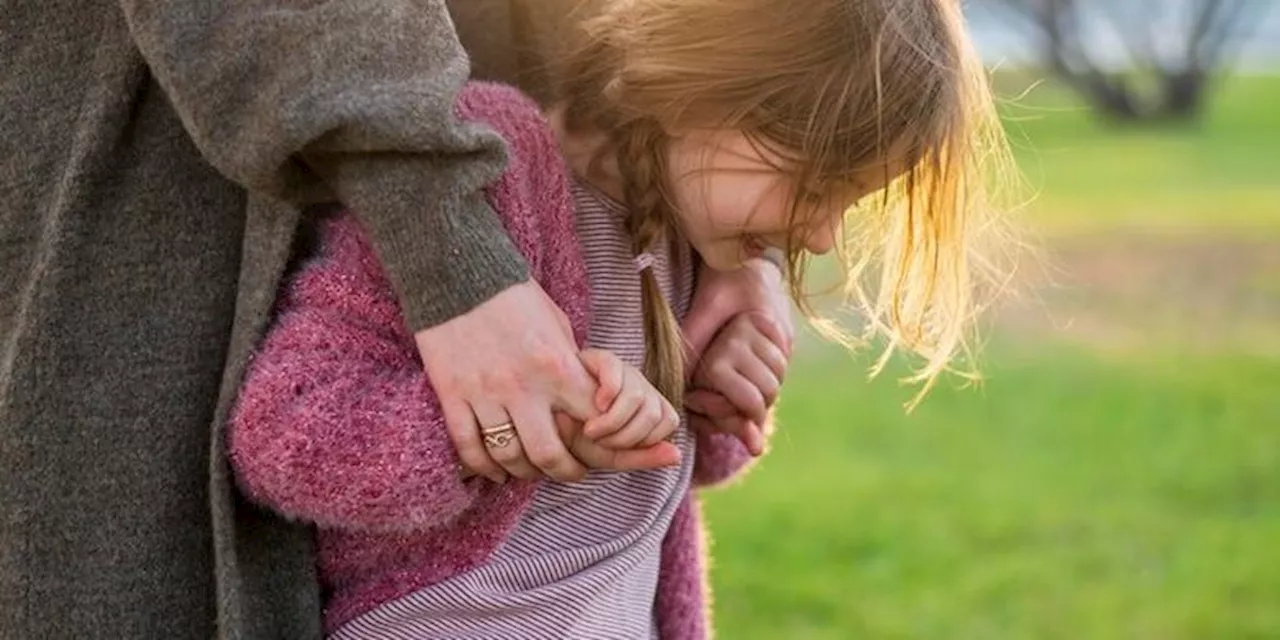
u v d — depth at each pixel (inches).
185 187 57.9
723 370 70.3
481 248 55.1
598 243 64.1
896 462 241.0
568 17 65.6
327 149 54.2
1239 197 483.5
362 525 56.3
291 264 58.6
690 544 72.7
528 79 69.3
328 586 61.4
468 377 55.0
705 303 71.1
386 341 57.3
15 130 58.3
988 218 69.3
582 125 64.1
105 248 57.1
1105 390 283.6
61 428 56.4
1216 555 201.8
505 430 55.7
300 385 55.6
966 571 196.1
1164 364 301.6
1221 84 807.1
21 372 56.3
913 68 61.3
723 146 60.9
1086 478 234.5
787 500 219.6
